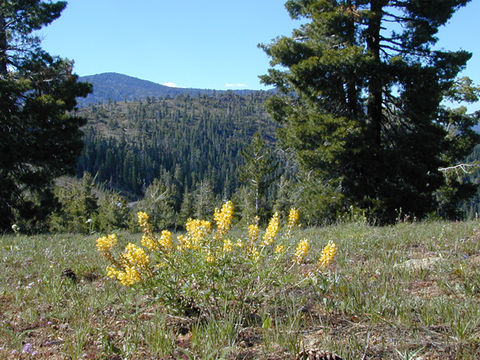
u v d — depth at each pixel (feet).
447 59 51.16
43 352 8.80
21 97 56.29
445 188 72.90
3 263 18.61
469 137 74.02
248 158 81.82
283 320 9.95
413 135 53.36
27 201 60.13
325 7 52.95
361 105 57.00
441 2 49.52
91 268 17.10
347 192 55.11
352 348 8.06
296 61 53.88
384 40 54.29
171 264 10.45
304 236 24.27
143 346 8.96
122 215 122.52
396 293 11.18
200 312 10.32
